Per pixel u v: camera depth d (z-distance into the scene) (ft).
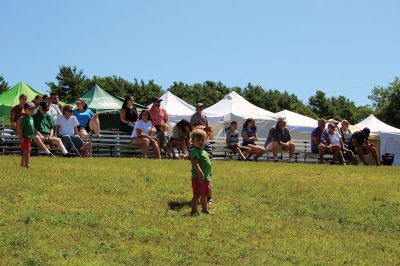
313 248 24.29
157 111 58.49
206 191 28.30
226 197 32.19
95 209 27.55
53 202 28.27
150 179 34.96
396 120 219.41
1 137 55.93
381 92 250.37
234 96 88.38
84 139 57.31
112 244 22.89
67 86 224.33
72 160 44.01
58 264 20.29
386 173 46.65
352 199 33.30
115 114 80.89
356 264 22.72
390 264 23.17
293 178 39.93
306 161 67.46
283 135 61.31
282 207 30.99
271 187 35.29
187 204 30.04
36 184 31.32
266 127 87.04
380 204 32.65
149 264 21.01
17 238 22.48
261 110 89.56
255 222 27.55
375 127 106.32
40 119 50.93
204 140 28.17
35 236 23.02
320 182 38.47
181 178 36.22
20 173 34.35
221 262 21.81
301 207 31.01
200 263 21.45
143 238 23.85
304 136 95.04
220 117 83.46
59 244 22.39
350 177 42.37
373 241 26.13
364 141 65.41
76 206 27.86
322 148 61.62
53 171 35.88
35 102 55.93
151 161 46.01
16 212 25.96
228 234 25.32
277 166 47.93
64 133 53.31
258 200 32.09
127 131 61.41
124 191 31.42
